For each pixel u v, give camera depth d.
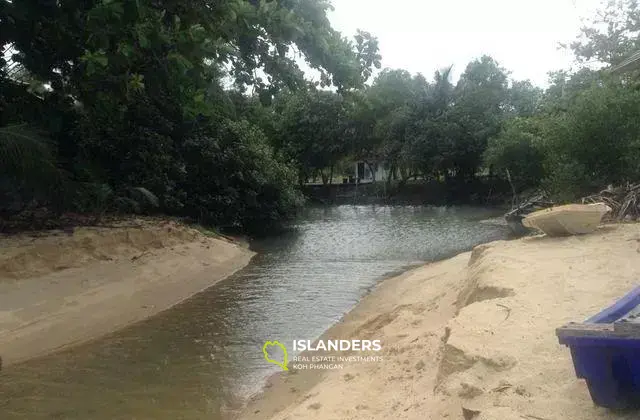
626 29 26.59
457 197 43.72
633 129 17.00
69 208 16.20
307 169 48.38
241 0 11.30
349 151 49.16
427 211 38.75
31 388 7.85
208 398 7.48
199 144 23.88
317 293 13.66
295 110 47.91
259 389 7.75
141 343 9.90
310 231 27.80
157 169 21.88
